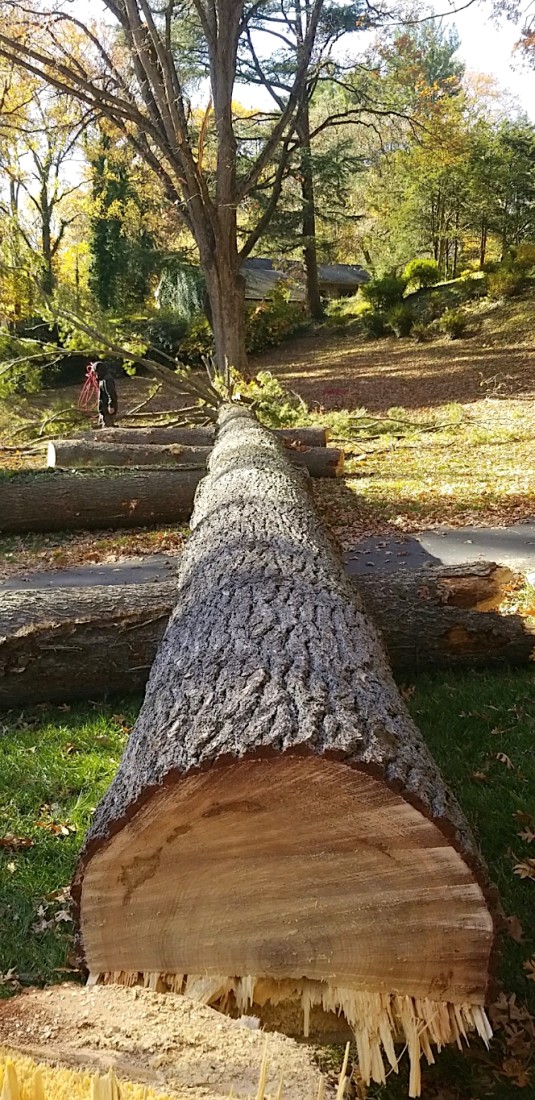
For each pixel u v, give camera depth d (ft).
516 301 93.97
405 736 7.28
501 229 116.78
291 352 107.86
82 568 26.11
